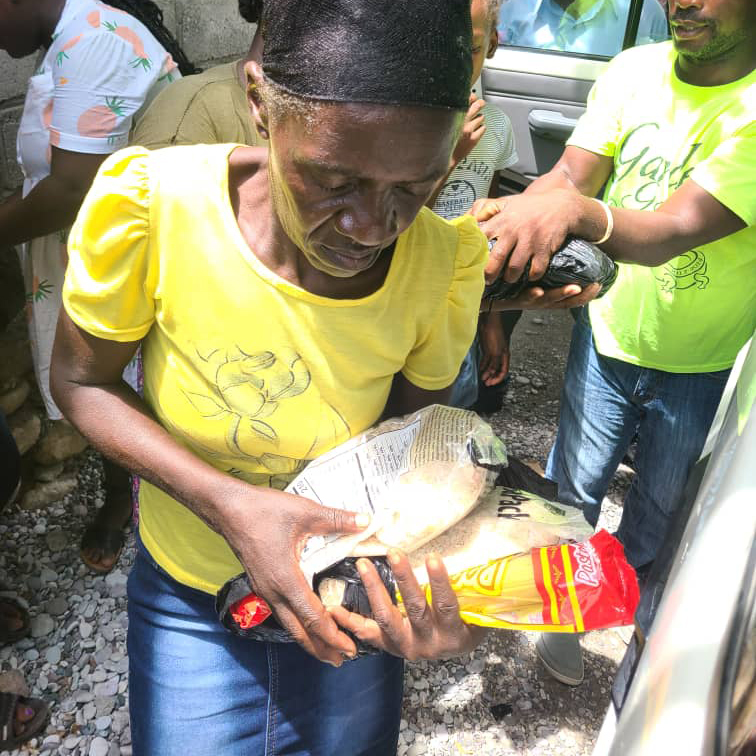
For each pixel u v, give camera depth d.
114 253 0.98
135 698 1.30
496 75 3.49
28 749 2.07
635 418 2.18
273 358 1.03
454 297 1.08
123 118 1.96
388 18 0.71
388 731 1.40
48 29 1.98
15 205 2.00
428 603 1.01
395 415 1.27
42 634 2.37
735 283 1.85
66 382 1.10
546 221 1.38
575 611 1.00
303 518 1.01
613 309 2.03
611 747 0.84
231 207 0.97
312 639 1.03
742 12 1.66
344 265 0.89
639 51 2.00
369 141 0.74
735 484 0.85
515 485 1.21
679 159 1.84
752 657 0.70
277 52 0.75
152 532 1.25
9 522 2.72
